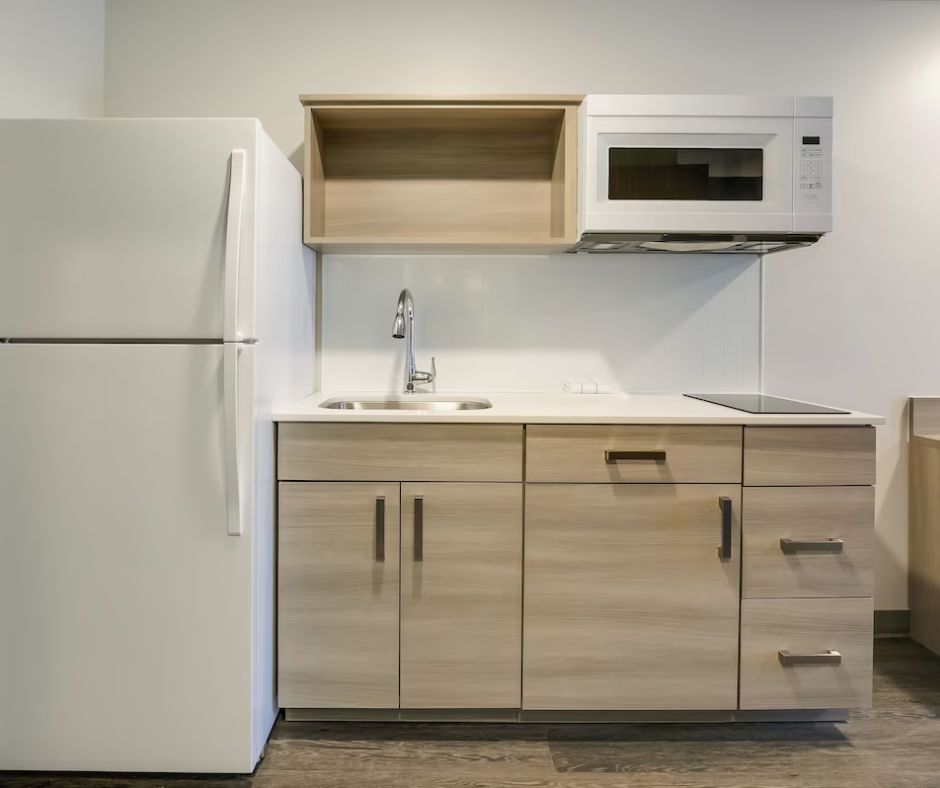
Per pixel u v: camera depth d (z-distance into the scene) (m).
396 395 2.37
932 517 2.37
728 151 2.03
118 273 1.62
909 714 1.97
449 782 1.66
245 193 1.62
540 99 2.10
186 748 1.66
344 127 2.30
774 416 1.82
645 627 1.84
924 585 2.41
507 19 2.39
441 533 1.82
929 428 2.46
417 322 2.41
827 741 1.84
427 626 1.83
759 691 1.85
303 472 1.81
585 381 2.39
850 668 1.85
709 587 1.84
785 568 1.84
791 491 1.83
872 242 2.46
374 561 1.82
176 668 1.65
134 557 1.65
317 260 2.39
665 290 2.43
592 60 2.40
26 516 1.64
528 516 1.82
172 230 1.62
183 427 1.63
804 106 2.01
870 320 2.46
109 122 1.61
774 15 2.41
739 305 2.43
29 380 1.63
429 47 2.39
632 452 1.80
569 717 1.91
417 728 1.88
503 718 1.89
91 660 1.65
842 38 2.42
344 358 2.41
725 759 1.75
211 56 2.39
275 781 1.66
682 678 1.84
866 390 2.47
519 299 2.41
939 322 2.47
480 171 2.36
